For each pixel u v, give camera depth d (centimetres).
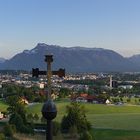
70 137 12694
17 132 13588
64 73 1450
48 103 1417
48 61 1448
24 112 16325
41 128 15038
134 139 14075
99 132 15462
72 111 13775
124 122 19262
